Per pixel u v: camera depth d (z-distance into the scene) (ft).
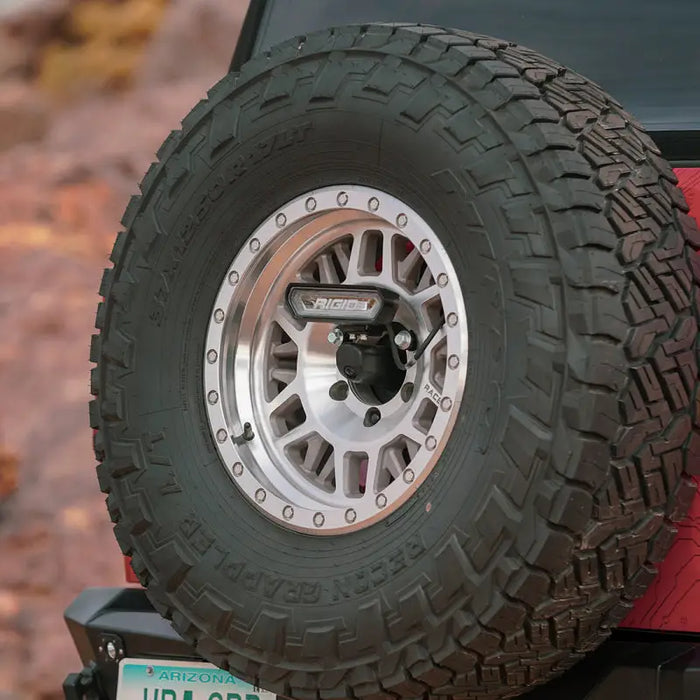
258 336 16.96
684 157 17.26
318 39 16.26
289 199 16.35
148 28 74.28
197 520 16.21
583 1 18.33
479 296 14.43
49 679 35.68
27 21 74.54
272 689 15.66
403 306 15.88
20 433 46.52
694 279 14.96
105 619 18.79
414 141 15.03
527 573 13.88
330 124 15.79
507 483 13.88
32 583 40.24
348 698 15.10
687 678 15.14
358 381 16.03
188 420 16.66
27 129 68.18
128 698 18.53
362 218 16.11
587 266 13.84
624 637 16.35
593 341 13.74
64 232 60.08
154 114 69.41
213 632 15.90
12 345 51.62
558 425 13.73
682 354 14.39
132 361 16.98
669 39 17.78
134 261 17.20
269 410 16.80
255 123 16.46
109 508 17.07
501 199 14.28
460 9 19.13
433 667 14.48
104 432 17.06
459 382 14.53
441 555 14.21
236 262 16.67
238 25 74.54
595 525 13.94
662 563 15.76
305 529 15.55
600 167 14.34
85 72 72.02
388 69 15.44
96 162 65.10
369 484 15.37
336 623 14.87
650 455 14.14
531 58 15.52
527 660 14.60
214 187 16.75
